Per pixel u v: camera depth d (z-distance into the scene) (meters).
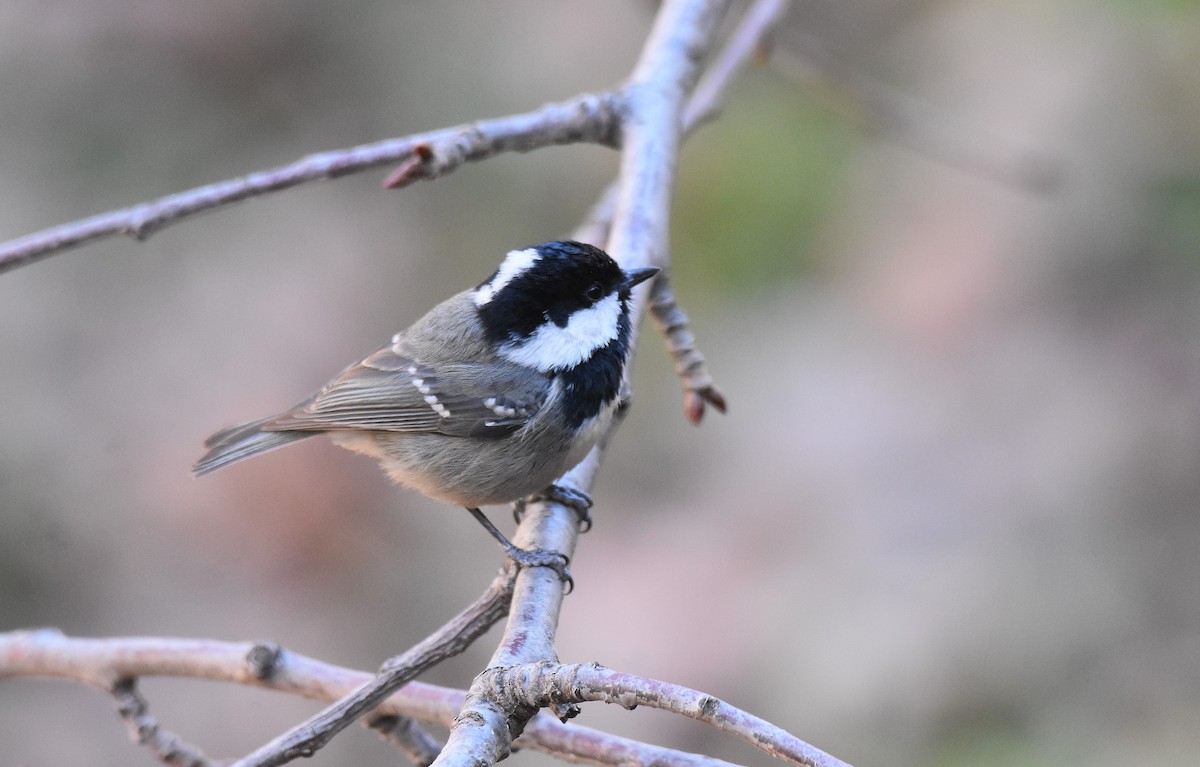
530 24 15.60
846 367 12.88
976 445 12.12
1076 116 13.00
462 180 15.43
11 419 13.66
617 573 12.19
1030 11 13.55
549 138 6.87
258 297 14.79
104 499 13.42
